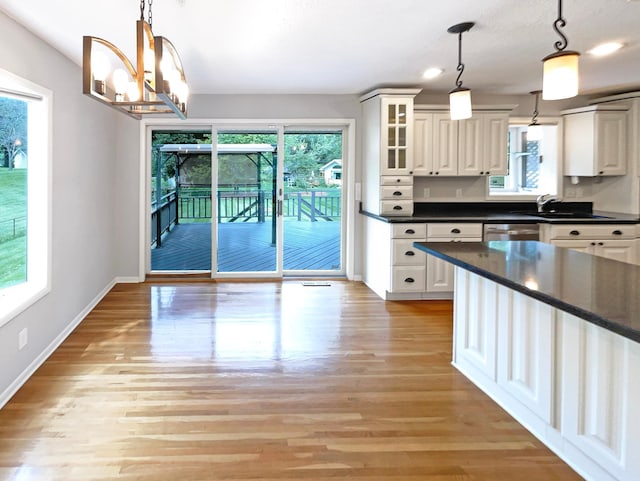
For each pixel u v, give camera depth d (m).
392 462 2.29
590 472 2.15
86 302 4.70
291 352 3.75
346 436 2.52
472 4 3.00
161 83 2.10
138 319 4.57
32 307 3.28
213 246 6.39
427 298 5.44
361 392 3.05
